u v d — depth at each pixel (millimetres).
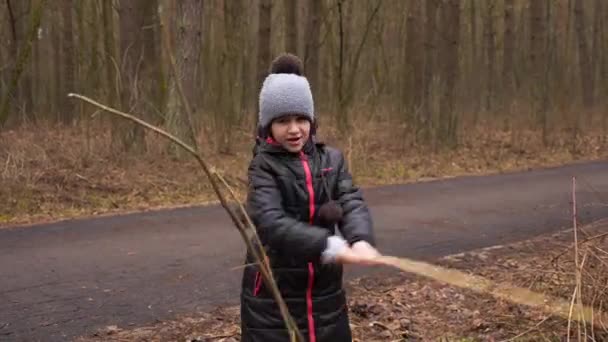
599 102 23953
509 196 10539
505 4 20953
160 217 8820
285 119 2668
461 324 4586
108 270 6168
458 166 14391
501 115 21391
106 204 9688
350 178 2838
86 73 14211
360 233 2641
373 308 4953
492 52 24609
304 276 2713
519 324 4293
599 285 3760
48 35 18938
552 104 18578
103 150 12203
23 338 4430
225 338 4441
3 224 8375
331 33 18406
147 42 13594
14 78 11617
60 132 13680
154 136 12742
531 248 6824
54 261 6496
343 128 15508
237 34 15602
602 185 11617
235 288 5645
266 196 2613
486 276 5613
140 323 4750
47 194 9844
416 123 16062
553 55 20188
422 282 5672
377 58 21781
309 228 2473
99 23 14992
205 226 8227
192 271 6160
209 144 14078
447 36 16047
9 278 5875
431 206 9695
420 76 17328
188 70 12539
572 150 16938
